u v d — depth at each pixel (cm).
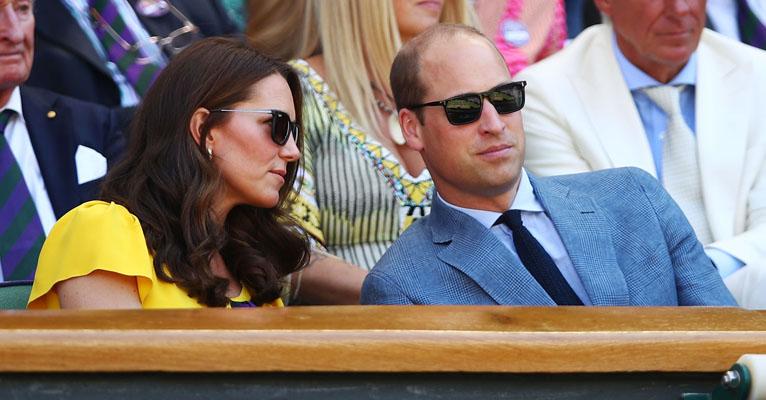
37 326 603
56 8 1499
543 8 1678
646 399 649
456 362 623
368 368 616
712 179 1434
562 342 636
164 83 994
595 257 1068
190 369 600
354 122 1395
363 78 1415
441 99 1071
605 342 640
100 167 1370
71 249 922
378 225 1366
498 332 632
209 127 981
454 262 1059
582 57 1488
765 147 1452
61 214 1346
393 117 1423
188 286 950
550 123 1448
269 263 1034
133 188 971
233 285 1027
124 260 920
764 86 1475
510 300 1043
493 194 1077
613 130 1445
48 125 1373
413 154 1411
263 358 607
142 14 1531
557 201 1098
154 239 955
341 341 614
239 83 988
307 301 1298
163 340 599
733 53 1497
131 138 1003
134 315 642
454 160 1072
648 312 707
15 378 591
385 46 1430
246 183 989
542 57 1670
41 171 1355
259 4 1497
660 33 1435
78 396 595
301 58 1459
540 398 637
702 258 1120
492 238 1062
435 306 699
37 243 1318
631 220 1102
